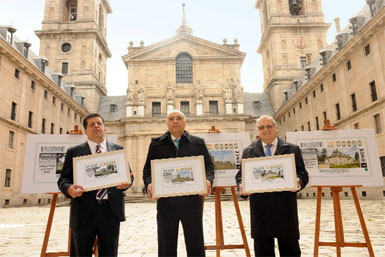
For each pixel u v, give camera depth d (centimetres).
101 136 481
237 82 4847
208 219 1439
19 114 2938
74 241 426
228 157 656
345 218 1295
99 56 5478
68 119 4172
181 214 439
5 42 2608
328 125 642
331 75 3291
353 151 619
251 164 471
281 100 4962
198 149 482
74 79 4919
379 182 597
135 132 4522
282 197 450
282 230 436
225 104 4703
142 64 4922
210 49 4991
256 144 513
